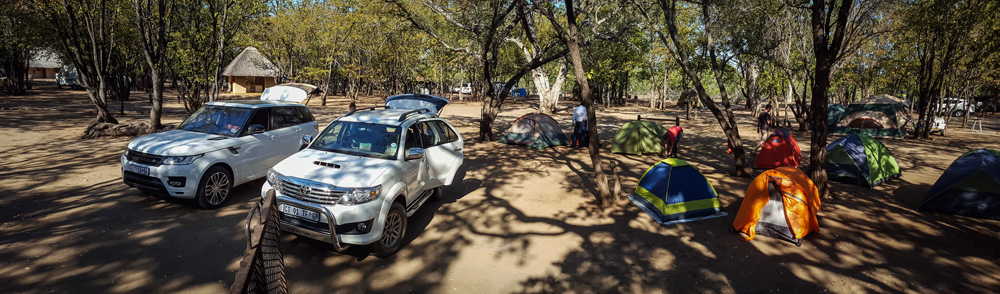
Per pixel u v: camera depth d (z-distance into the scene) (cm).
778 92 2336
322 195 468
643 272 495
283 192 494
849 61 2231
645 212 707
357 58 3622
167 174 597
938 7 1478
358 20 2948
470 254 529
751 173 995
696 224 659
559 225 641
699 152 1357
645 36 3042
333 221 455
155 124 1318
